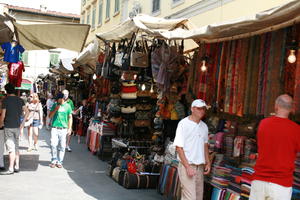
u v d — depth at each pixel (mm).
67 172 8219
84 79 16062
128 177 6980
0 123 7438
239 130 5547
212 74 6039
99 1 22234
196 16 10336
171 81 6949
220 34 5016
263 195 3682
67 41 7941
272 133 3666
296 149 3639
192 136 4801
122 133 10156
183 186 4738
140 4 14727
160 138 7797
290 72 4496
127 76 8055
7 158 9367
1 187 6453
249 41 5281
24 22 6938
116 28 6980
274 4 7152
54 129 8711
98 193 6566
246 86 5230
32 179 7273
